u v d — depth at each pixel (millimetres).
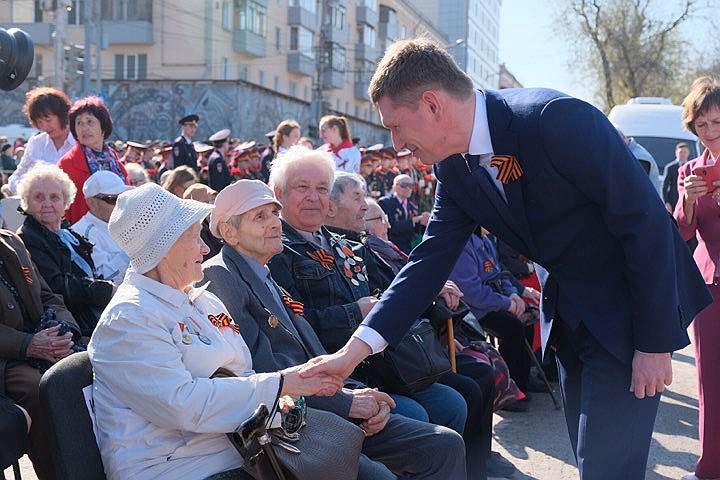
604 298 2459
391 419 3004
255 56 35906
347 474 2486
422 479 2928
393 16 51094
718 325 3770
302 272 3484
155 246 2389
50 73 33625
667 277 2307
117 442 2277
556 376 5723
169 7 32750
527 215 2443
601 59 31344
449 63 2377
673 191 10008
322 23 32781
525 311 5289
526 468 4242
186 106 26016
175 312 2414
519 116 2336
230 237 3021
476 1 70938
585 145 2252
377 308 2754
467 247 4945
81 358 2375
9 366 3264
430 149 2432
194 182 5551
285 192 3594
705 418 3857
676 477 4141
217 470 2352
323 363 2543
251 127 26578
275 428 2381
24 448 2963
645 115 12828
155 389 2238
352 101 46969
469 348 4352
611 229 2332
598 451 2490
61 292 3826
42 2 20391
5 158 16094
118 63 33156
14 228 4520
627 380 2451
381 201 7539
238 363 2559
